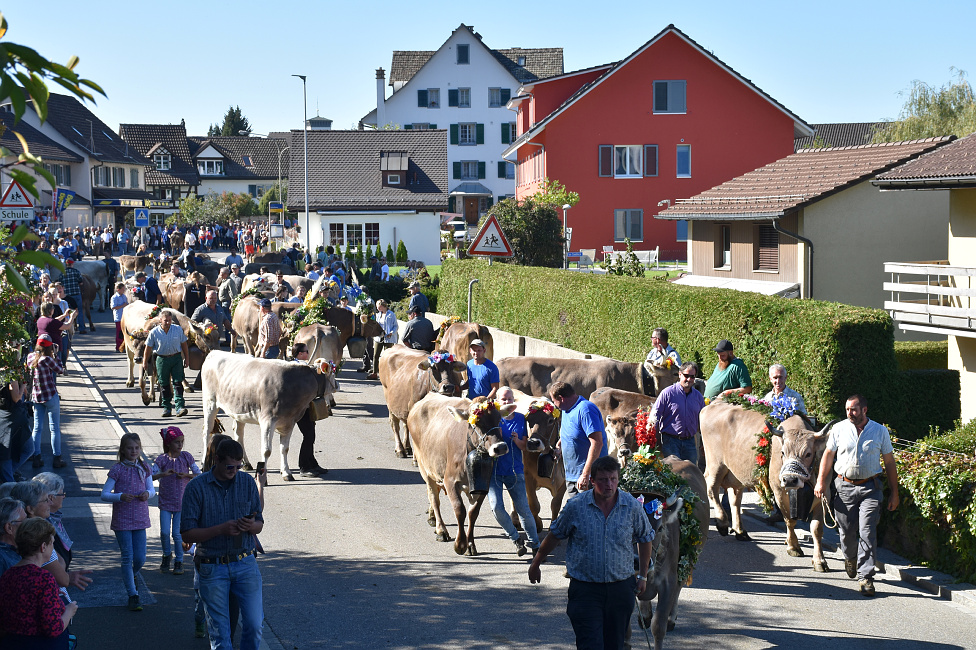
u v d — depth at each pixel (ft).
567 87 178.50
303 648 25.72
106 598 28.78
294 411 43.24
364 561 33.06
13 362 38.65
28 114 220.64
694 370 34.94
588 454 31.14
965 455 32.53
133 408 60.95
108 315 113.19
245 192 358.02
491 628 27.07
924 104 142.82
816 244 82.48
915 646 25.44
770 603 28.91
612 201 168.96
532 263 102.68
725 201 95.09
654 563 24.22
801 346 43.50
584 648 21.43
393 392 48.24
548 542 22.20
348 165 195.42
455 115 274.16
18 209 38.50
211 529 22.22
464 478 33.06
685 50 167.02
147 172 315.99
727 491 39.09
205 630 25.71
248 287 80.84
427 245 190.49
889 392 42.45
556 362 48.52
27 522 19.38
